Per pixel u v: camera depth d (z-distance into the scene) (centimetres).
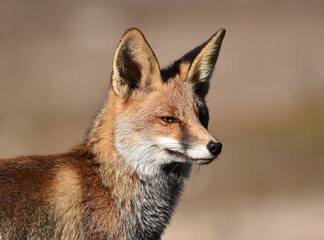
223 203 1889
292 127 2695
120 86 857
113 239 825
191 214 1770
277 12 5225
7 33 4603
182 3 5750
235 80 3375
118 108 862
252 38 4359
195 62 904
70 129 2581
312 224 1653
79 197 814
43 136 2459
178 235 1552
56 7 5378
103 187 830
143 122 847
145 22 5091
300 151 2445
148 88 872
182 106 863
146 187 855
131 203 840
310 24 4725
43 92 3216
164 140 842
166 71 920
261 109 2947
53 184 804
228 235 1554
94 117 898
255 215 1756
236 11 5353
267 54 3925
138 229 849
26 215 771
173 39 4466
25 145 2297
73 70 3653
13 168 803
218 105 3027
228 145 2533
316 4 5434
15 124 2436
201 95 945
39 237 782
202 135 837
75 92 3200
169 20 5153
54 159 843
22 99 3042
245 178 2169
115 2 5681
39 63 3850
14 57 3909
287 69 3562
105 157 841
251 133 2630
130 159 841
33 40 4450
